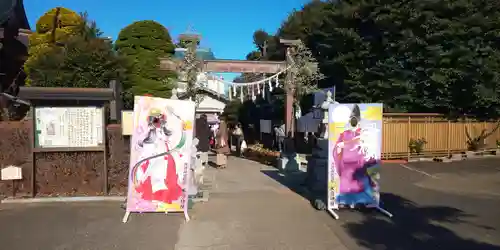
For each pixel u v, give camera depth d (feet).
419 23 57.36
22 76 49.67
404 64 59.67
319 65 69.51
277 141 61.93
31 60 39.01
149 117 22.29
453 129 53.88
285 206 25.59
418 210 25.04
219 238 19.26
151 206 22.25
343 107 24.18
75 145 26.27
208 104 87.81
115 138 26.84
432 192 30.68
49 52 37.11
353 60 65.05
